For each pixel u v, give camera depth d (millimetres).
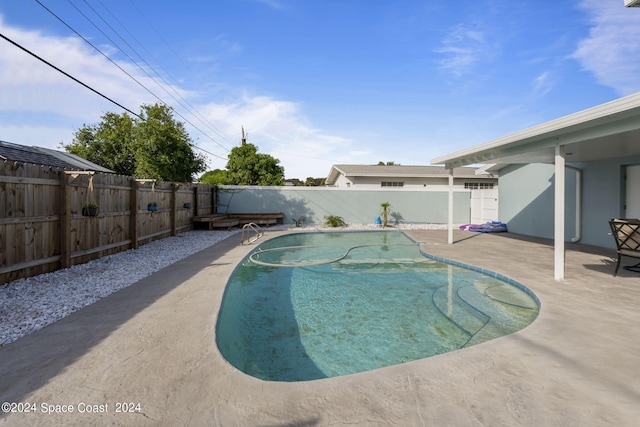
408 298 5312
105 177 7090
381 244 10625
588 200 9078
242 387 2227
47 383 2285
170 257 7234
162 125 14469
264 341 3846
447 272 6797
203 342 2947
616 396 2117
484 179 19703
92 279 5223
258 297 5430
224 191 15719
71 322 3449
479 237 11117
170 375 2385
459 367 2502
